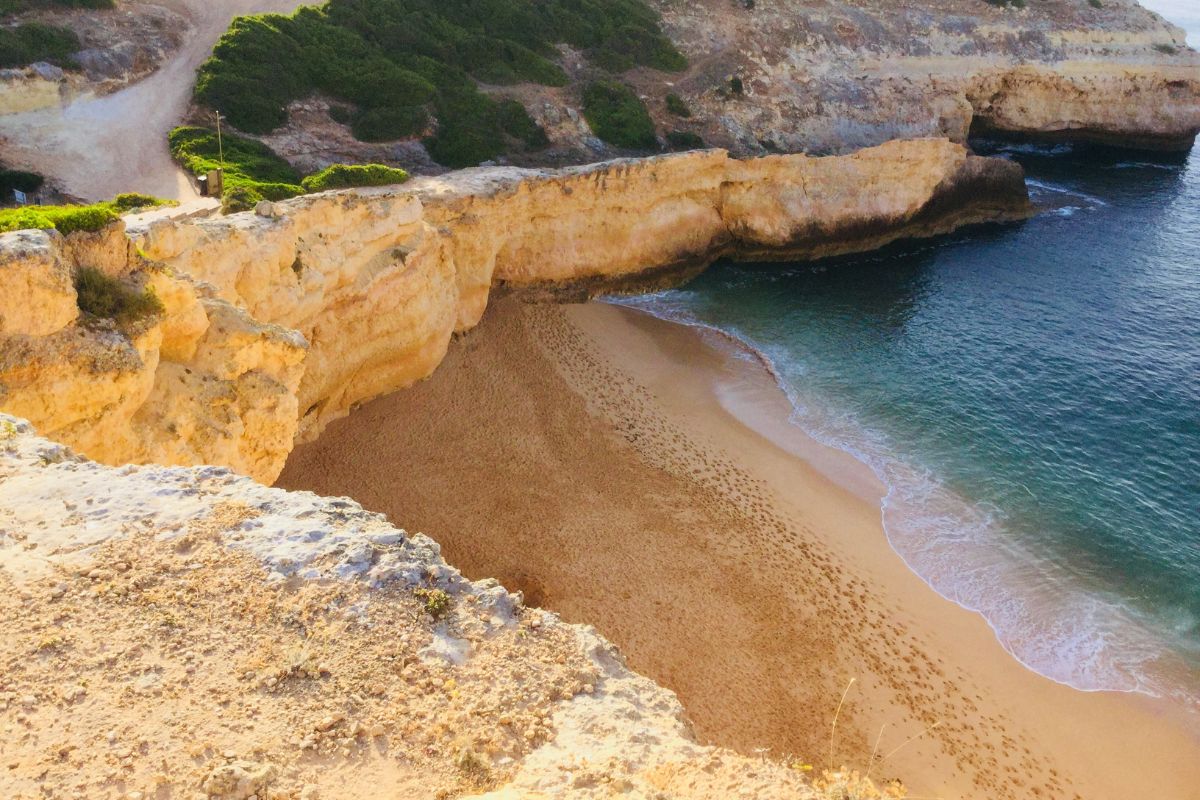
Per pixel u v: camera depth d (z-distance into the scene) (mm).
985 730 21938
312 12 52312
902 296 48781
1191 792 20812
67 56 41406
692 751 8836
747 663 22953
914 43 72562
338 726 8430
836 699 22203
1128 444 34312
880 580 26750
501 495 28281
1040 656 24406
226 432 18734
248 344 19828
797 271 52156
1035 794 20328
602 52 63500
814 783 8758
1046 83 74250
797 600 25391
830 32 71500
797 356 41438
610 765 8266
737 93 63969
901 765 20531
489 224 38844
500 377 35469
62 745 7770
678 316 45188
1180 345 42531
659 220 47719
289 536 10641
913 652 24078
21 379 14578
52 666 8562
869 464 32844
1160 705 23047
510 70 57688
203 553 10242
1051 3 80750
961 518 29938
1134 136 77125
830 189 53281
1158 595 26688
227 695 8562
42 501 10844
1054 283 50344
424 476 28672
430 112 50281
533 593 24156
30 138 37031
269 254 24672
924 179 55750
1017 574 27391
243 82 44469
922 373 39812
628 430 33250
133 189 35125
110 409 15859
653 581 25344
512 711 8930
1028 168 72188
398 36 54312
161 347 18156
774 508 29609
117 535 10391
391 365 31891
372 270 29703
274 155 41812
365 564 10250
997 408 36781
